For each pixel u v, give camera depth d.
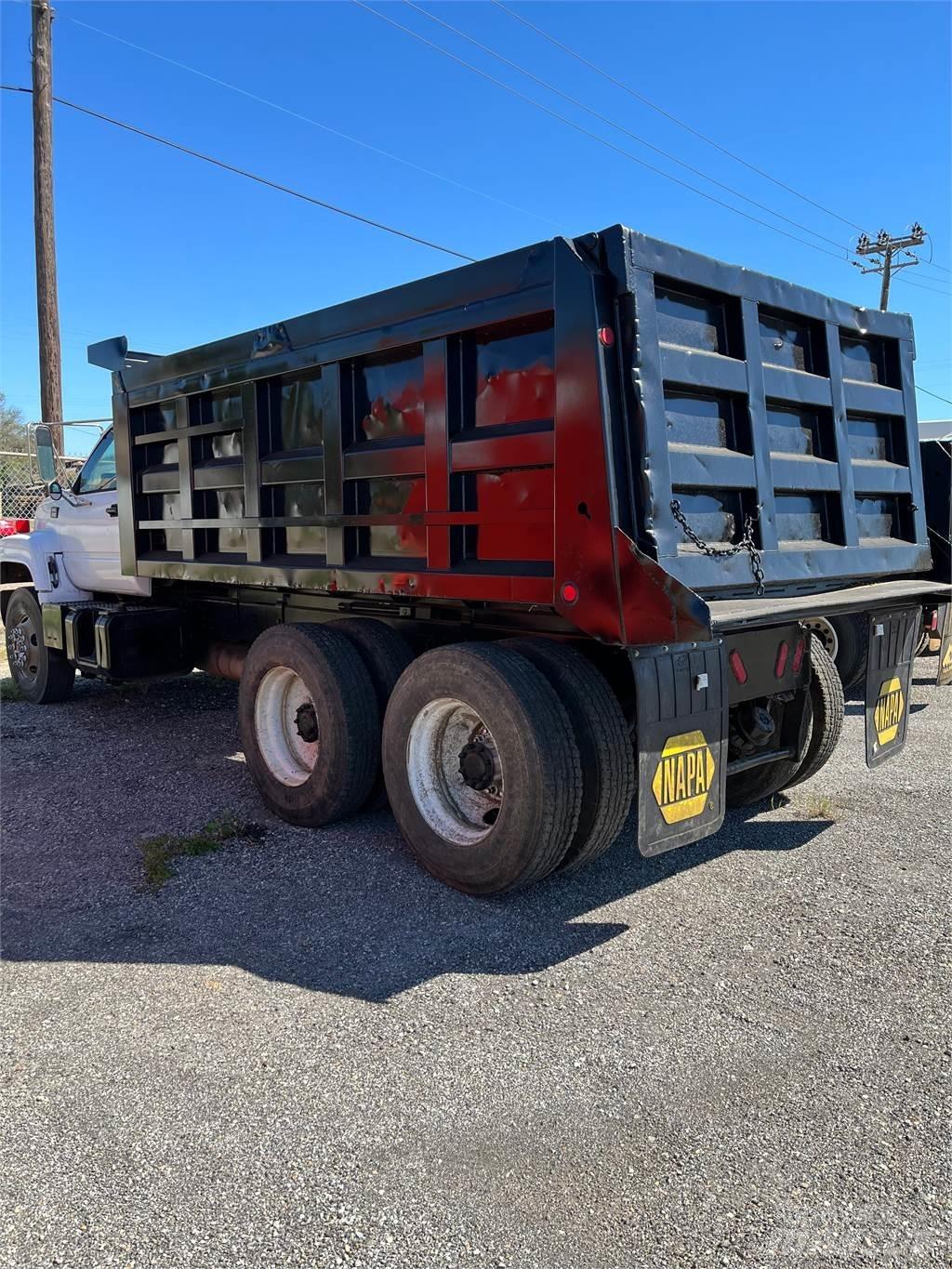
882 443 5.00
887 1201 2.26
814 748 4.94
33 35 14.48
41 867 4.46
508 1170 2.38
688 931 3.73
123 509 6.54
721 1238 2.15
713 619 3.42
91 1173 2.39
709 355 3.76
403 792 4.25
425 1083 2.76
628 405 3.42
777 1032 3.01
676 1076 2.78
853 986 3.29
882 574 4.76
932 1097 2.67
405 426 4.34
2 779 5.91
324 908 3.96
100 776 5.95
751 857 4.52
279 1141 2.51
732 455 3.85
